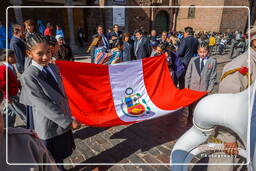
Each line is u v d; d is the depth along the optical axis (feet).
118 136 10.62
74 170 7.97
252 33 5.09
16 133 2.43
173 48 14.82
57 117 5.49
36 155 2.63
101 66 9.20
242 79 4.79
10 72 8.84
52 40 7.92
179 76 14.24
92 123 8.48
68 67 8.48
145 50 17.92
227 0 53.26
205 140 4.86
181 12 64.59
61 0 45.47
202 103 4.45
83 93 8.97
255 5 57.93
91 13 45.50
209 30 57.52
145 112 9.62
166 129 11.39
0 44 27.43
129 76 9.95
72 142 7.15
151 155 8.93
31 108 6.69
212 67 10.66
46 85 5.56
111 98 9.52
